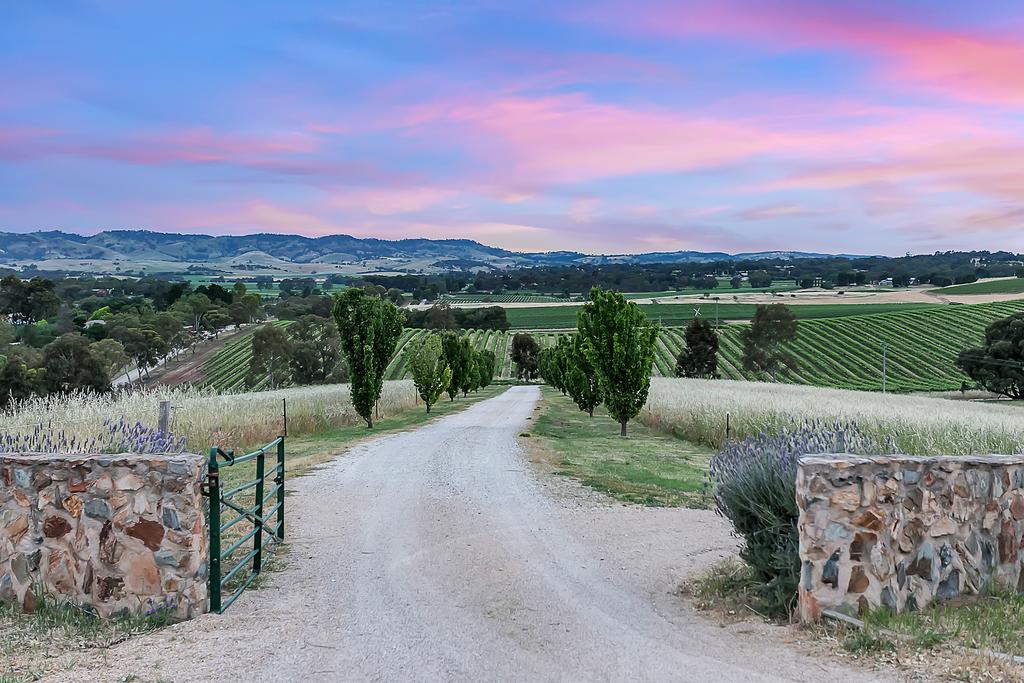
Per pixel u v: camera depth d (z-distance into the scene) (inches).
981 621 245.1
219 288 4751.5
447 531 408.8
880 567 256.8
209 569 274.1
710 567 343.9
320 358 2930.6
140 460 266.4
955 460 274.1
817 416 821.9
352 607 282.0
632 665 226.2
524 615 275.9
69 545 267.4
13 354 2174.0
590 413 1354.6
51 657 224.7
